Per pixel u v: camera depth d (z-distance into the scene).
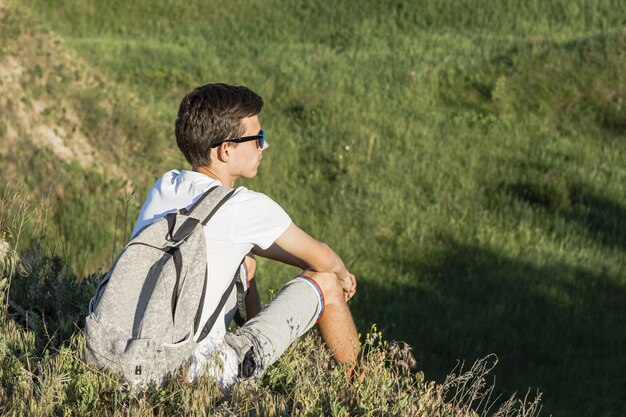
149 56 17.45
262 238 2.85
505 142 13.90
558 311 9.32
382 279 9.70
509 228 11.28
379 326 8.61
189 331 2.61
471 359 8.12
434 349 8.32
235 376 2.80
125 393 2.56
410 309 8.98
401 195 11.88
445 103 15.47
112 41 19.00
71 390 2.61
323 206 11.58
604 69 15.56
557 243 11.00
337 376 2.95
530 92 15.48
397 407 2.78
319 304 3.13
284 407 2.65
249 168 3.01
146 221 2.91
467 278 9.92
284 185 12.10
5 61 10.69
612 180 12.80
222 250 2.76
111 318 2.60
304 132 13.89
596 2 19.23
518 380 7.83
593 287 9.86
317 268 3.09
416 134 13.88
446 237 10.87
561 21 19.02
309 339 3.25
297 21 20.20
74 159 10.05
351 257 10.17
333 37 19.27
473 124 14.66
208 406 2.57
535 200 12.21
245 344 2.86
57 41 12.34
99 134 10.70
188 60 17.31
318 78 16.00
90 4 21.11
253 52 18.23
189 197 2.88
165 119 12.73
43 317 3.20
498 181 12.55
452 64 16.62
